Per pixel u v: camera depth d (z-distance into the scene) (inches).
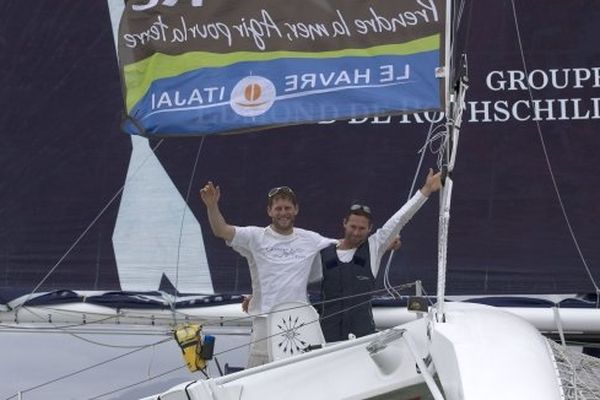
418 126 694.5
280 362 531.5
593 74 693.3
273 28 563.8
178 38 570.3
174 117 568.4
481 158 692.7
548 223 687.1
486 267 683.4
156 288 691.4
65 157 709.3
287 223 597.9
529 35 697.6
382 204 688.4
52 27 715.4
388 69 552.1
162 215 698.2
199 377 660.7
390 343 510.3
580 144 690.2
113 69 711.7
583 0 697.0
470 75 697.0
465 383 418.9
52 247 701.3
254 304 607.2
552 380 425.1
